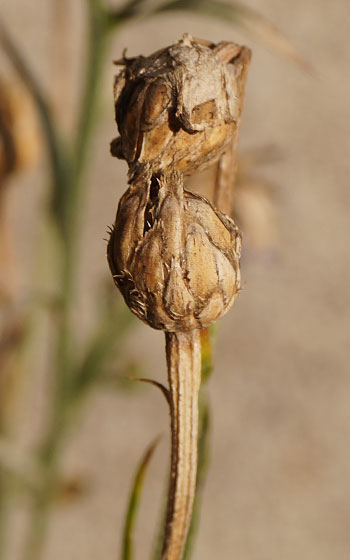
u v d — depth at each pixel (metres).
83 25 0.66
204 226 0.13
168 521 0.13
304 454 0.65
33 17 0.74
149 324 0.13
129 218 0.13
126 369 0.34
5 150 0.27
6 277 0.30
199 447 0.15
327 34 0.76
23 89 0.27
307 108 0.73
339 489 0.64
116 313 0.30
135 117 0.13
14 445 0.32
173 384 0.13
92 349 0.30
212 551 0.62
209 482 0.64
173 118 0.13
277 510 0.63
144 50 0.73
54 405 0.31
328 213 0.70
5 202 0.29
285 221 0.68
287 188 0.69
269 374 0.66
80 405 0.31
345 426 0.65
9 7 0.74
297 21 0.76
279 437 0.65
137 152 0.13
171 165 0.13
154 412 0.64
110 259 0.13
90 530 0.62
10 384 0.32
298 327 0.67
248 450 0.65
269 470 0.64
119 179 0.68
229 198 0.15
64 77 0.30
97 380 0.31
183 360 0.13
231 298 0.13
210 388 0.66
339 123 0.73
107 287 0.31
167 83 0.13
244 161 0.34
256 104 0.73
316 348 0.67
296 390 0.66
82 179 0.28
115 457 0.63
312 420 0.65
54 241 0.29
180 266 0.13
